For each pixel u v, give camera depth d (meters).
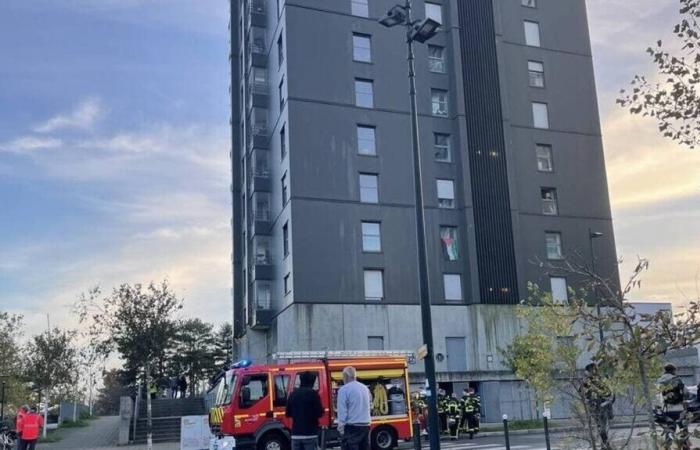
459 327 37.41
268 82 43.25
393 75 40.03
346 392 9.79
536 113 43.28
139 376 28.47
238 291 49.25
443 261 38.41
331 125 37.66
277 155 39.84
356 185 37.41
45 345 38.28
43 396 39.44
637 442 6.88
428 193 39.22
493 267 38.75
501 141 40.97
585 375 7.31
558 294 40.28
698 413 5.17
